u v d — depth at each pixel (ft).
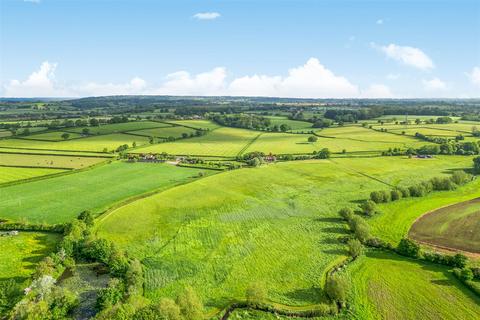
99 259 221.66
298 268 225.15
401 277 215.72
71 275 211.00
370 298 194.29
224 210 322.14
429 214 317.01
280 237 270.26
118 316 152.76
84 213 272.72
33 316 161.79
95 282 204.44
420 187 366.43
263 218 306.96
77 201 330.13
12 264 217.36
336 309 183.83
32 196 341.00
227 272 219.00
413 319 176.76
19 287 190.90
